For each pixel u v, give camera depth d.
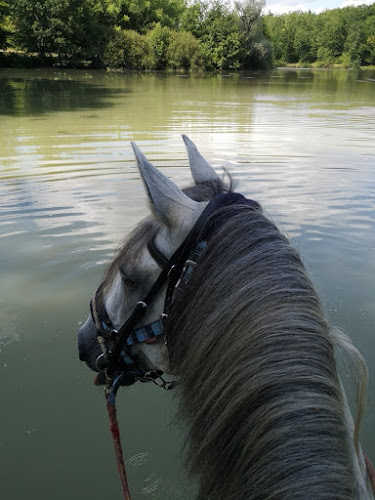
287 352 1.12
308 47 81.88
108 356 1.67
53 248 4.58
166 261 1.42
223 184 1.64
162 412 2.72
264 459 1.06
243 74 44.44
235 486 1.16
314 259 4.43
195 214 1.43
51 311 3.57
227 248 1.30
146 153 8.31
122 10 44.53
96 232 4.94
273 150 9.02
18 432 2.50
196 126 11.62
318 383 1.08
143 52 40.44
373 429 2.52
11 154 8.23
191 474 1.38
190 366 1.30
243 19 52.59
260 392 1.11
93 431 2.54
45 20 35.44
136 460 2.37
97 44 38.41
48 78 26.83
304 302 1.19
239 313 1.20
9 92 18.84
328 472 0.99
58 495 2.16
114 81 27.17
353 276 4.13
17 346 3.16
